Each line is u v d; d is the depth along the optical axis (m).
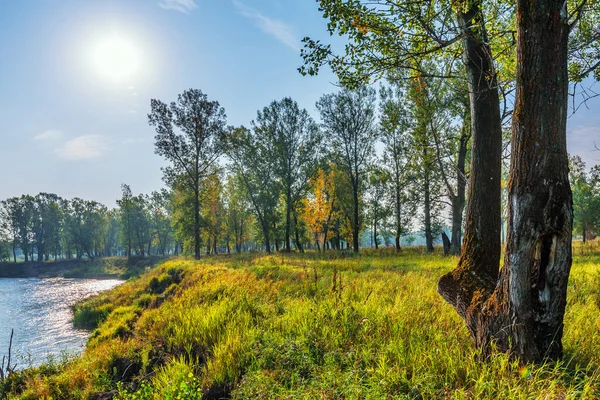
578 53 5.91
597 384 3.86
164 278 22.78
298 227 48.28
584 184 35.06
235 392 5.10
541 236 3.96
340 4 5.91
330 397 4.27
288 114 40.50
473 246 5.48
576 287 8.86
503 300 4.34
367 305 7.69
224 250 85.88
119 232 88.00
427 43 6.51
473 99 5.83
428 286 10.05
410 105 23.62
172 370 6.45
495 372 4.11
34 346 16.22
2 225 97.31
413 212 33.78
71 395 7.40
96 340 13.12
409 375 4.65
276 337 6.66
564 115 4.02
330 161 40.88
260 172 43.09
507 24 7.21
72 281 57.09
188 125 34.78
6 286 51.16
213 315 8.64
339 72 6.36
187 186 37.50
